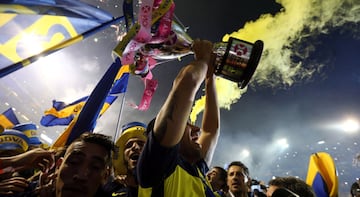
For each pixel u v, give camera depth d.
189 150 1.97
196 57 1.80
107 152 1.71
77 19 2.94
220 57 1.98
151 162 1.48
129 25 1.98
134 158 2.06
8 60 2.75
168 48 2.05
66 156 1.65
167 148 1.48
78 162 1.62
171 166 1.54
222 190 3.56
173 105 1.49
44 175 1.89
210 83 2.50
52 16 2.91
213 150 2.39
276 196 1.79
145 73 2.24
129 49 1.77
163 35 1.91
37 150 2.04
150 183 1.52
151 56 2.14
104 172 1.68
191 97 1.53
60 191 1.58
